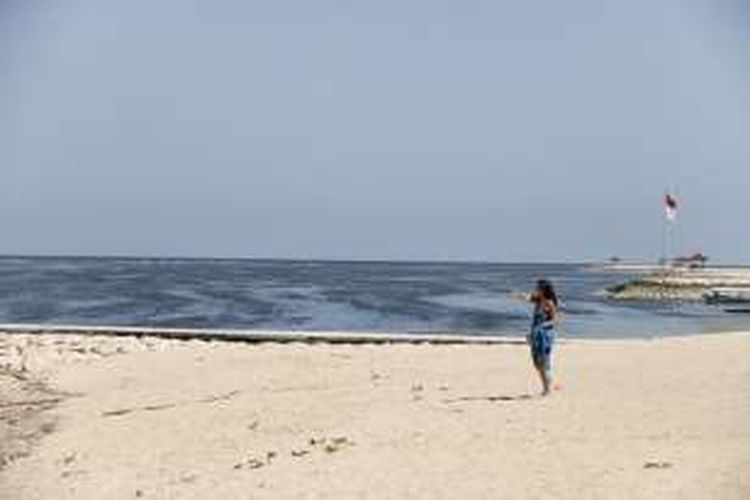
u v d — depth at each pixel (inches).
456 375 984.3
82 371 1077.1
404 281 6515.8
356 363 1083.9
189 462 673.6
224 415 818.8
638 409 761.6
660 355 1090.7
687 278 4411.9
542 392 858.8
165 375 1037.2
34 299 3540.8
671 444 633.6
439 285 5698.8
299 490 578.6
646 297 3907.5
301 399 868.6
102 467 674.2
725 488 525.3
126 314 2817.4
